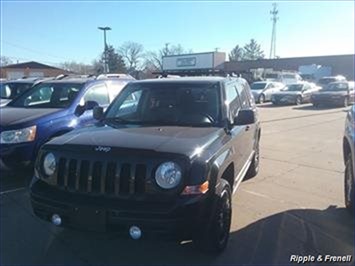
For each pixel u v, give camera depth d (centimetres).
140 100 512
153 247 430
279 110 2230
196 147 378
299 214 533
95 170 367
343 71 5244
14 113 688
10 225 486
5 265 391
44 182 398
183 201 348
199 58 5031
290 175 738
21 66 6988
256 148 712
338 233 472
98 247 431
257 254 418
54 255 413
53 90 785
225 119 473
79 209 359
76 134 430
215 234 388
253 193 623
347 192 537
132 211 345
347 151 551
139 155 359
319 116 1873
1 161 624
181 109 487
